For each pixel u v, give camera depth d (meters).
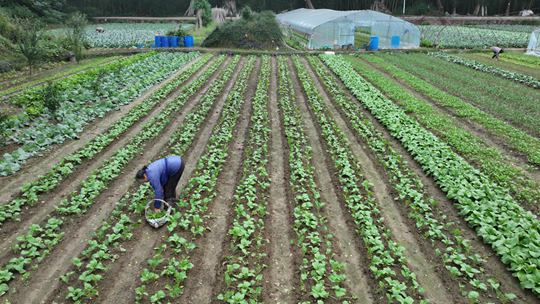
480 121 15.85
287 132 14.24
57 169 11.30
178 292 6.80
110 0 76.19
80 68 26.58
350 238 8.52
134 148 13.02
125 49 35.41
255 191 10.12
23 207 9.53
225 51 34.56
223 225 8.91
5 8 47.22
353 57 33.06
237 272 7.45
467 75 25.55
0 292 6.79
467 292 6.93
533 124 15.75
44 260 7.76
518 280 7.24
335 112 17.39
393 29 38.53
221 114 16.83
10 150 12.97
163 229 8.67
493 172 11.21
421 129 14.50
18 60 27.38
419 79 23.84
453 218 9.19
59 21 58.59
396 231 8.72
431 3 78.06
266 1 77.69
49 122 15.47
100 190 10.27
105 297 6.83
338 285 7.05
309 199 9.84
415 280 7.16
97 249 8.02
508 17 67.62
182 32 38.69
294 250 8.10
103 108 17.14
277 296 6.93
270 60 31.53
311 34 37.25
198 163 11.64
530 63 30.34
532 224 8.50
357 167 11.66
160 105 18.23
